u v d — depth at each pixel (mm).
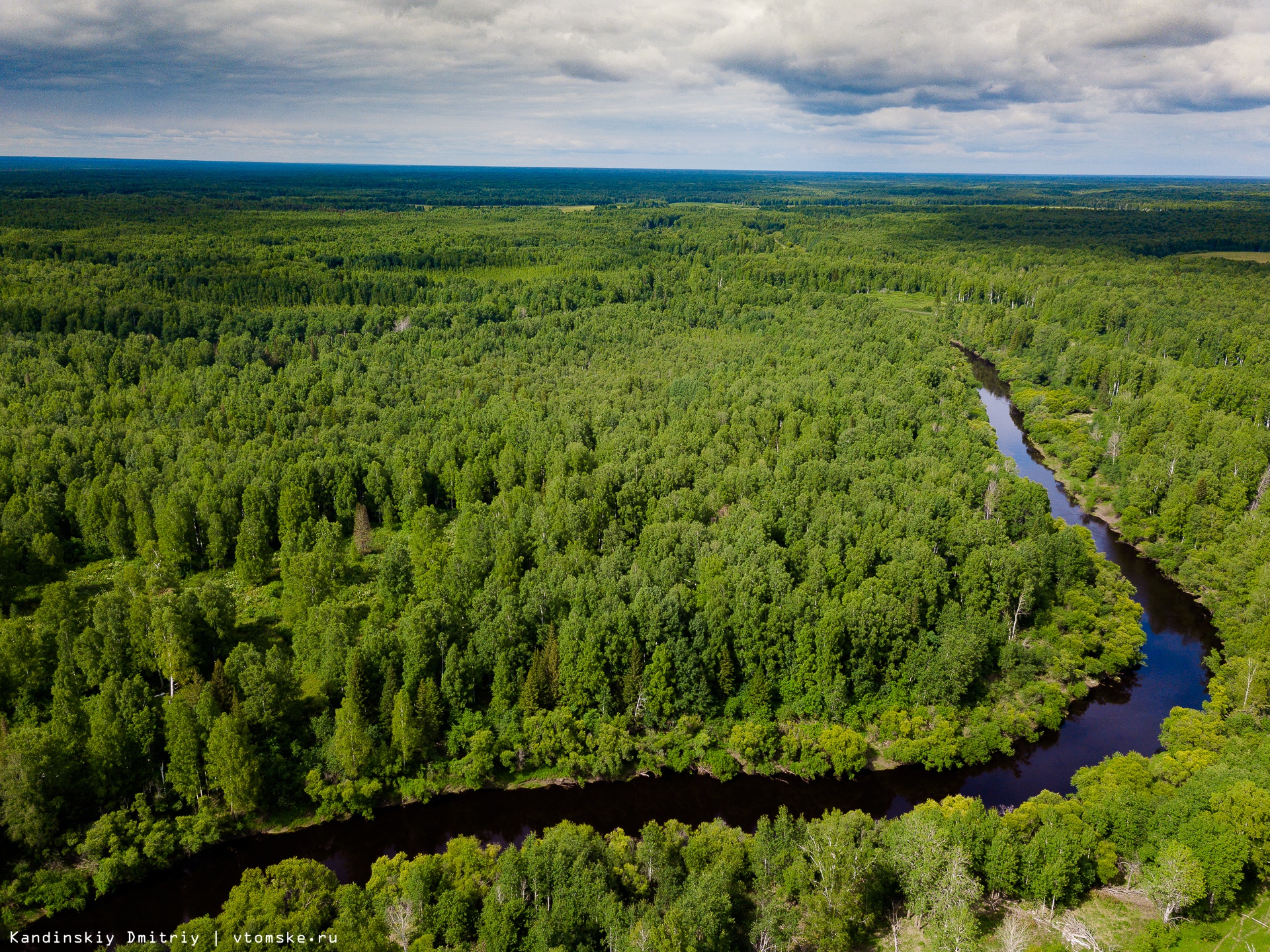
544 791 102500
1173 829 81688
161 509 143750
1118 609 136375
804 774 104250
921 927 77312
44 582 137500
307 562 127000
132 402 198875
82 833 88812
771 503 149625
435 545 138375
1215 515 158625
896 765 107312
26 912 83438
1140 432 192375
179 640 104812
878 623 113625
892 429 190250
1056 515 182500
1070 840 80188
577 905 73625
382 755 99750
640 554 134875
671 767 105438
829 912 74375
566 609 116625
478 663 108688
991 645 121438
